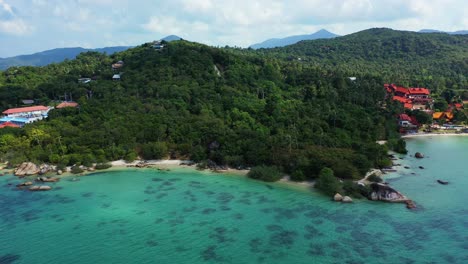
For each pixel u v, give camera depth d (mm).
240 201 75562
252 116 126750
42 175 94375
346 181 80562
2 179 92125
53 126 117938
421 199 74562
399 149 113000
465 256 53219
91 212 70875
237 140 104750
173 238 60062
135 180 90188
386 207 71062
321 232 61312
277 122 121562
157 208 72438
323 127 120250
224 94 141500
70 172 96500
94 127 115438
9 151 106000
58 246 58000
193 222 65875
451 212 68000
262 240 59000
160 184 87062
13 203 75938
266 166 92500
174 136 113000
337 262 52281
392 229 61750
